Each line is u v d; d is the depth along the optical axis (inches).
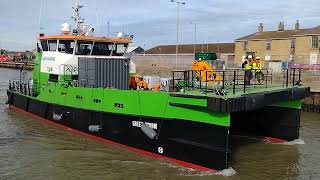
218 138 405.4
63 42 644.1
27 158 488.4
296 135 559.8
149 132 457.4
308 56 1646.2
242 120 609.0
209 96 401.1
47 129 639.1
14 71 2684.5
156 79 577.3
